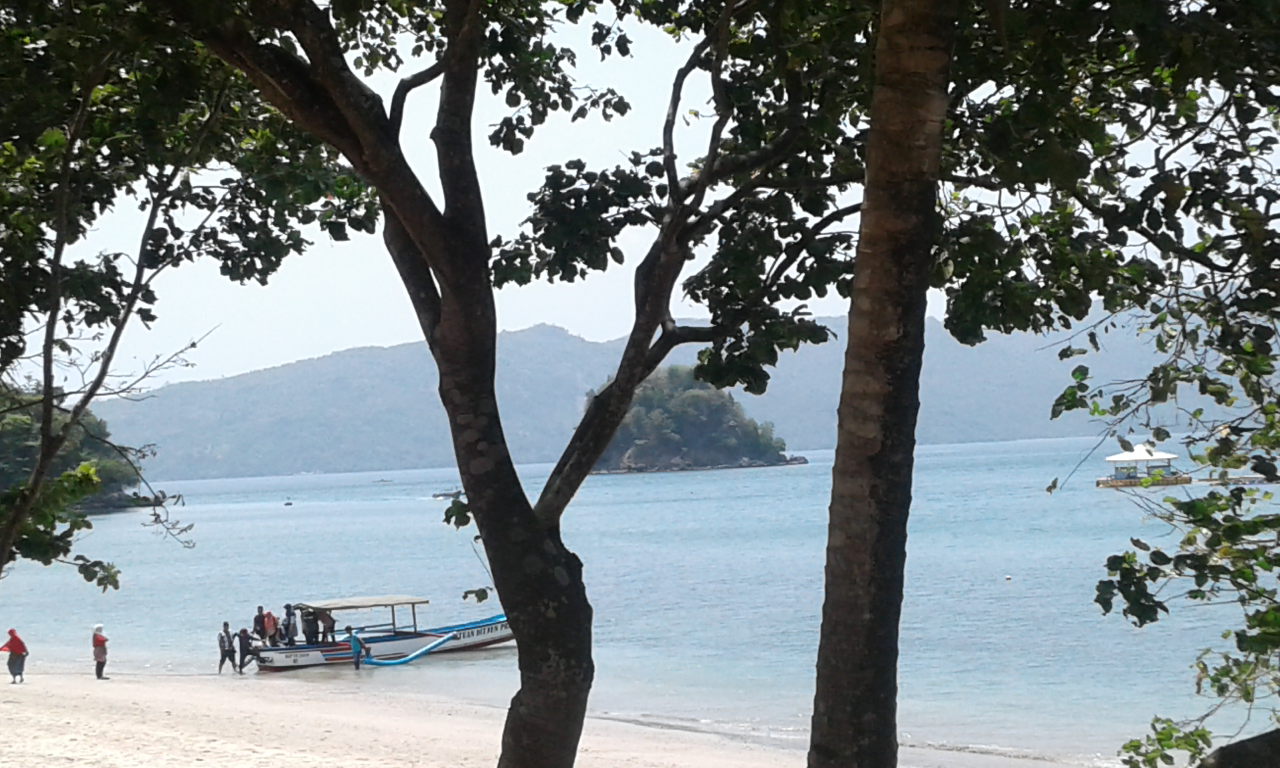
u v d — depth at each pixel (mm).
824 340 8180
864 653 5543
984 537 73375
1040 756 23672
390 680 38031
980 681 31531
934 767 22969
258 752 23547
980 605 45625
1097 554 60031
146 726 26219
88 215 10656
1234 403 6820
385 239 8039
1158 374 6695
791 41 8078
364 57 11398
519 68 10195
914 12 5363
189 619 59375
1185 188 7031
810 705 31156
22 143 9312
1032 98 7113
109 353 9203
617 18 9961
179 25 7797
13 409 9234
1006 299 7613
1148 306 7156
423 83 7938
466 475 7422
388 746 24797
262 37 8922
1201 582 6879
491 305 7527
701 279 8633
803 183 8539
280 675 39562
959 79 7691
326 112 7648
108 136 10188
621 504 151250
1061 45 6965
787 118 8648
